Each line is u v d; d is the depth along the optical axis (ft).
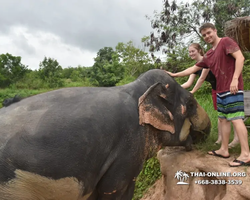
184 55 25.93
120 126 8.43
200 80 12.83
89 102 8.27
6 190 6.77
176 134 10.82
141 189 15.25
